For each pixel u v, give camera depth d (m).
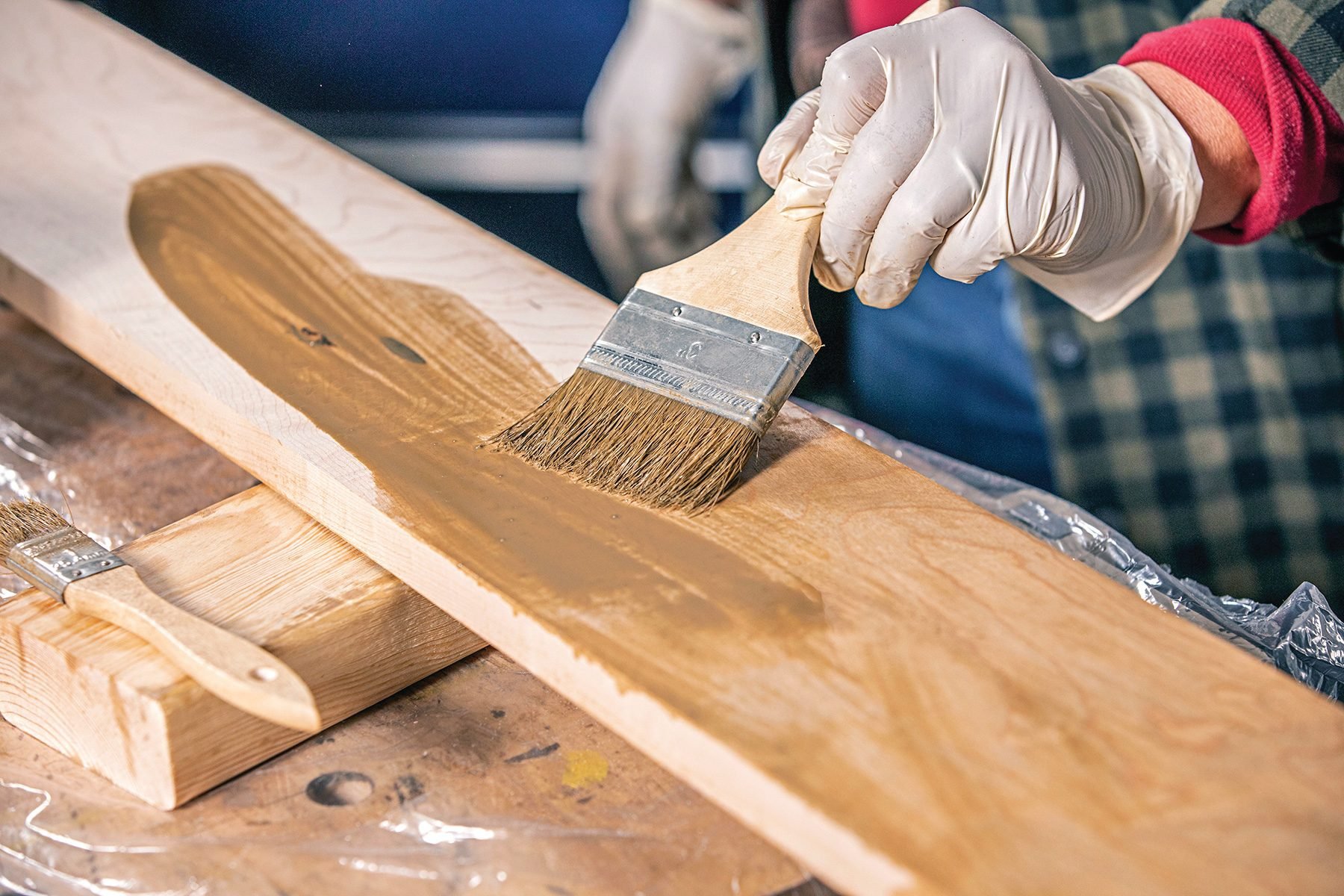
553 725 0.97
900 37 1.05
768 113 1.94
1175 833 0.70
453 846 0.86
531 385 1.15
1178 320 1.88
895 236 1.05
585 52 2.59
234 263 1.32
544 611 0.85
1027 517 1.23
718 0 2.06
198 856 0.84
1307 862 0.68
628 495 0.98
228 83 2.51
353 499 0.97
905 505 0.99
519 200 2.72
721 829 0.87
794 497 1.00
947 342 1.97
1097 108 1.17
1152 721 0.78
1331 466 1.87
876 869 0.68
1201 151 1.21
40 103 1.60
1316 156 1.20
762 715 0.77
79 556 0.92
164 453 1.27
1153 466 1.90
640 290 1.06
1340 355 1.88
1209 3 1.28
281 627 0.91
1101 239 1.13
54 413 1.32
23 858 0.84
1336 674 1.04
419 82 2.60
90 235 1.34
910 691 0.80
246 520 1.04
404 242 1.39
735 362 0.99
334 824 0.87
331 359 1.17
